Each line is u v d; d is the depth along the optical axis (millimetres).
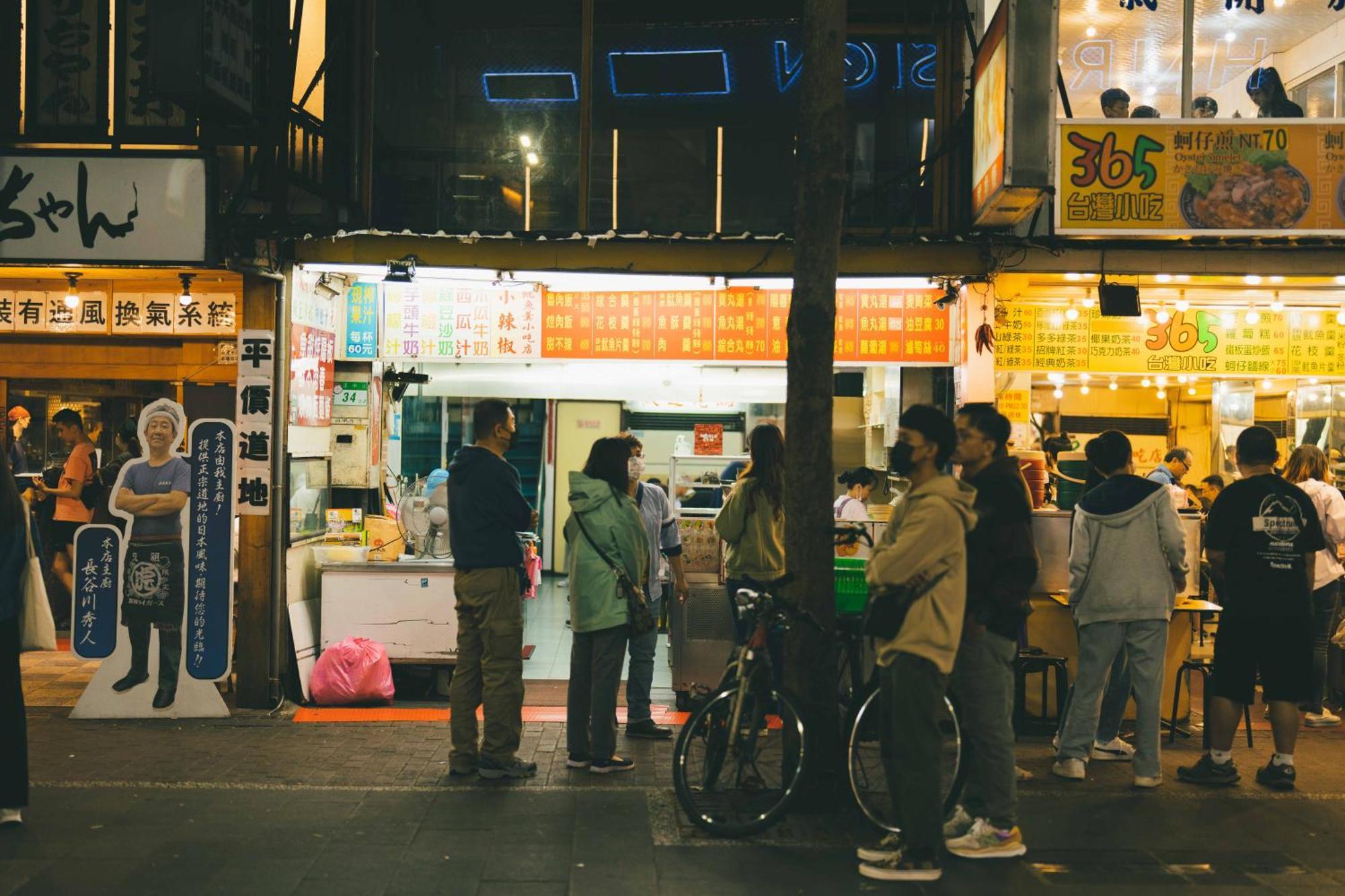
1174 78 7406
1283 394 9320
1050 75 5934
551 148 7680
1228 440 9992
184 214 6301
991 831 4391
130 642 6461
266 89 6574
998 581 4445
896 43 7535
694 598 6938
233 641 6816
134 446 8320
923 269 6801
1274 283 7078
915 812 4051
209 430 6531
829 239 4848
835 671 4891
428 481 7602
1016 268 6777
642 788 5188
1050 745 6156
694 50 7707
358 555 7301
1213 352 7883
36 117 6605
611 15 7727
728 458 9148
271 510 6629
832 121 4844
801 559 4859
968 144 7027
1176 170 6586
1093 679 5414
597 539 5398
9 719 4555
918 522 4016
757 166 7703
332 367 7688
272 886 3961
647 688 6199
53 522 8820
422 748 5855
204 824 4617
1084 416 10734
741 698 4766
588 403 12445
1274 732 5332
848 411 10305
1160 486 5387
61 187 6305
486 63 7699
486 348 7812
